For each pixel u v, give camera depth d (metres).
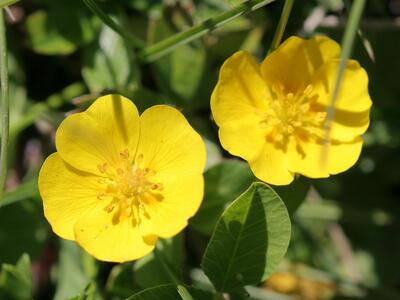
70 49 0.14
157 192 0.11
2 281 0.12
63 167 0.11
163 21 0.13
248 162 0.11
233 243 0.11
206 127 0.14
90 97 0.12
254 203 0.11
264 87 0.12
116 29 0.13
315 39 0.11
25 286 0.12
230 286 0.11
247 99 0.12
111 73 0.13
